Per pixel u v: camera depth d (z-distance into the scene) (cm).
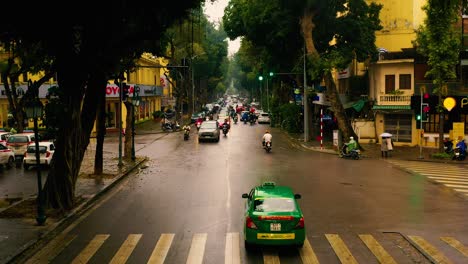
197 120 6700
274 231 1241
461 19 4131
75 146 1831
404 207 1814
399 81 4053
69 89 1806
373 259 1224
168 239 1412
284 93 6894
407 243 1365
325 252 1280
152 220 1641
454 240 1392
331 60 3878
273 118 6850
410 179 2459
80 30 1981
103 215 1722
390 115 4175
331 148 3934
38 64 3052
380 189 2180
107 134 5631
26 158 2852
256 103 13525
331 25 4319
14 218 1638
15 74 3403
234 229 1515
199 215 1700
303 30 4144
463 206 1834
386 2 4800
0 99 5278
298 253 1272
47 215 1670
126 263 1205
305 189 2177
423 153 3584
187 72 7712
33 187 2248
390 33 4800
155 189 2219
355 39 4300
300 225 1250
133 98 3403
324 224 1570
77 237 1445
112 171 2702
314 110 6919
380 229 1510
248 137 5062
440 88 3359
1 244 1341
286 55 5000
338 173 2656
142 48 2444
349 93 4859
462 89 3872
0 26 1662
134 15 1847
